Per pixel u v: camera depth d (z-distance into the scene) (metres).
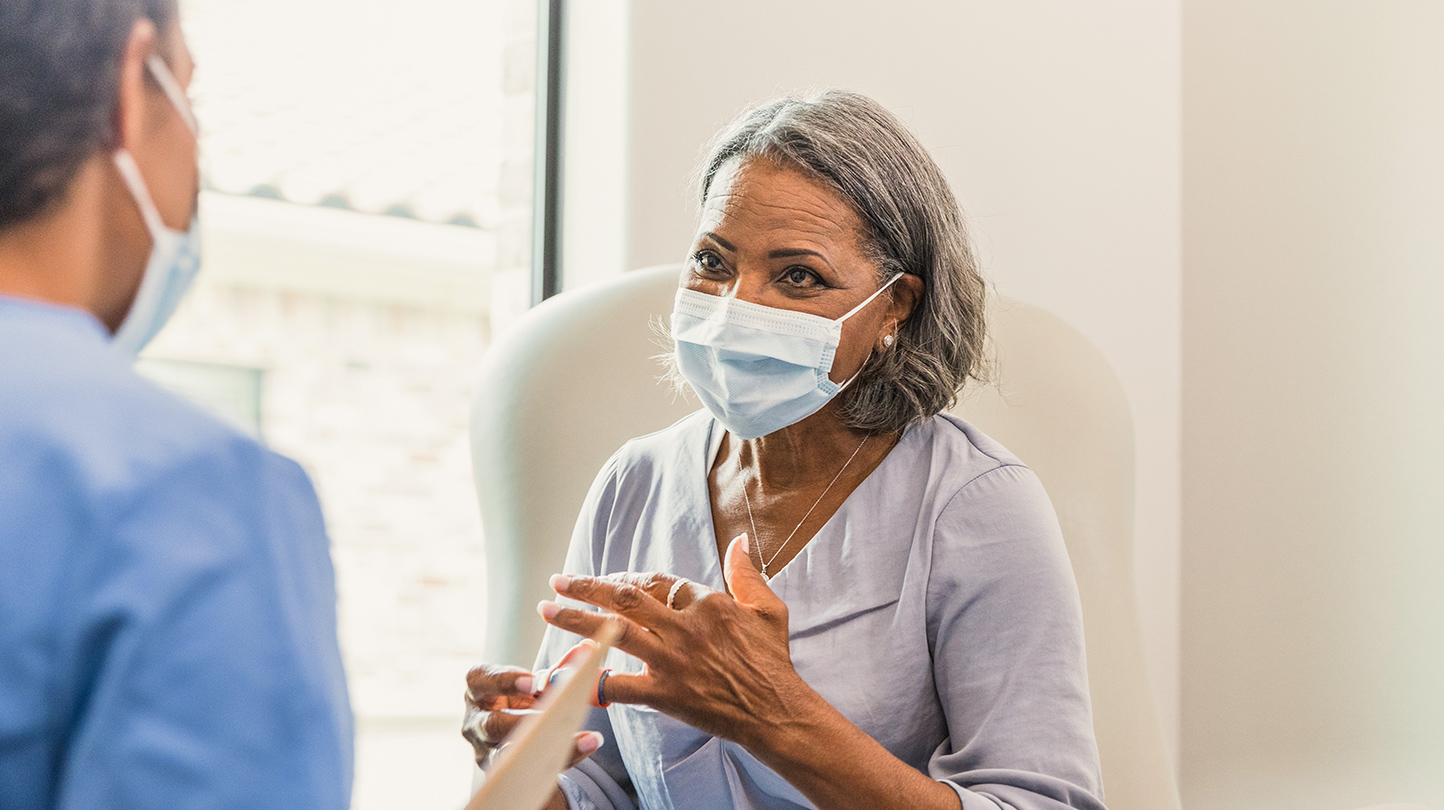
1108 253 2.30
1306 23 2.13
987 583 1.13
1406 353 1.90
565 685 0.62
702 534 1.26
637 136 1.89
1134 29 2.37
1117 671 1.59
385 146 5.05
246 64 4.68
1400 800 1.81
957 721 1.12
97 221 0.55
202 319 5.75
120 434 0.49
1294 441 2.09
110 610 0.45
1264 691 2.10
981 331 1.33
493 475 1.58
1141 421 2.30
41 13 0.52
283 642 0.49
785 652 1.01
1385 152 1.96
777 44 2.00
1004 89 2.22
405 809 3.83
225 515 0.49
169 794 0.45
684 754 1.17
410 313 6.16
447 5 4.35
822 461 1.25
